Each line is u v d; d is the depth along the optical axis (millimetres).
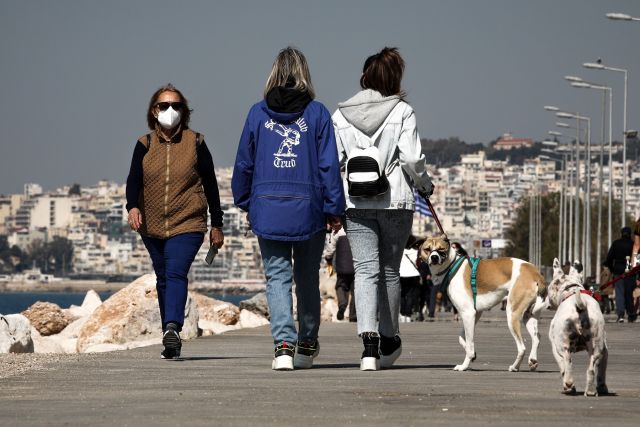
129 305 33844
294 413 15547
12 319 29797
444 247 24125
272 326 22359
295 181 22047
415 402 16766
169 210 24906
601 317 18031
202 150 25188
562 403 16938
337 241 51281
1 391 18312
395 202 22641
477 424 14664
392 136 22719
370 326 22500
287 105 22141
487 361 26391
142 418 15070
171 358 25094
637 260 48125
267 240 22234
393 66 22938
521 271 23875
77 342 33500
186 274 25031
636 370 23844
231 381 19828
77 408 16125
